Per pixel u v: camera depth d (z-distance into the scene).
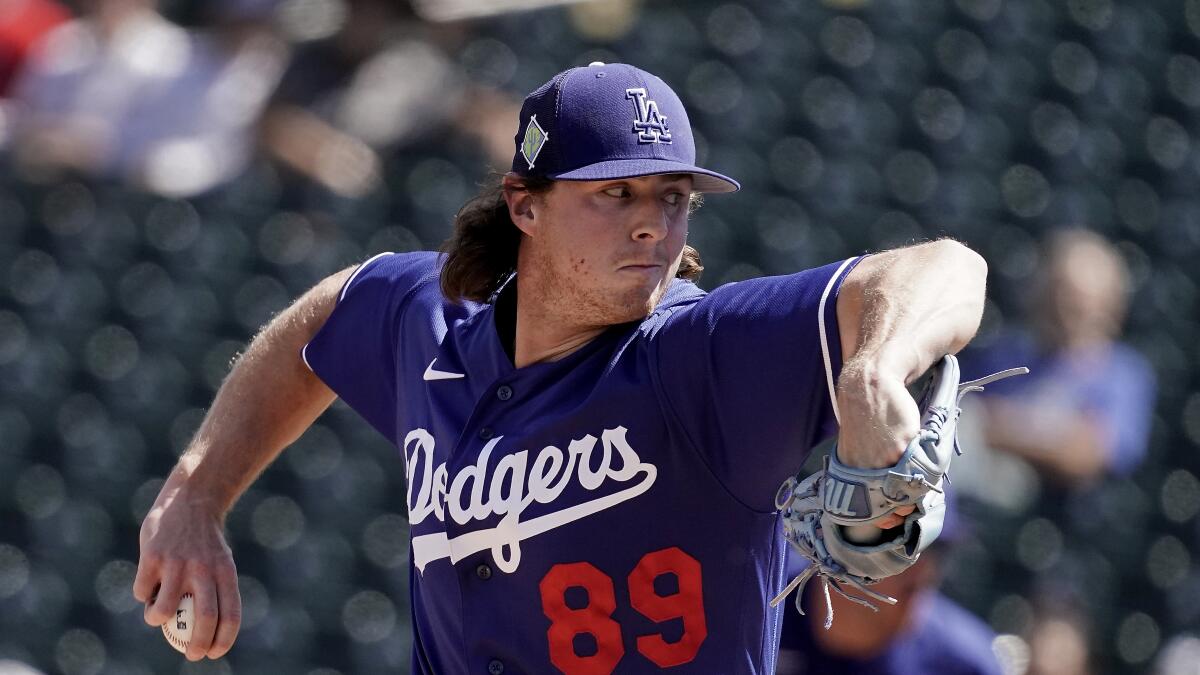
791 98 23.44
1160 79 24.97
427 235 20.38
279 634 19.25
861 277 7.11
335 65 20.66
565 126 7.81
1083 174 23.95
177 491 9.50
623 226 7.76
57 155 20.80
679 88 23.23
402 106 20.55
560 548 7.84
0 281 20.59
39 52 21.09
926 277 6.82
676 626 7.85
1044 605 18.34
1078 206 23.67
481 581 8.15
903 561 6.48
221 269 20.61
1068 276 18.72
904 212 23.09
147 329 20.50
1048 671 17.95
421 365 8.87
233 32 21.05
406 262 9.55
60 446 19.98
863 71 23.80
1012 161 23.83
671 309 7.95
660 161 7.70
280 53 20.77
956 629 12.98
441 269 8.86
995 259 22.92
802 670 12.44
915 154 23.52
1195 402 22.48
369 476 20.03
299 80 20.64
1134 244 23.75
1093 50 24.78
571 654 7.93
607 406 7.77
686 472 7.70
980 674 12.83
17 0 21.06
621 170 7.63
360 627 19.42
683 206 7.97
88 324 20.52
